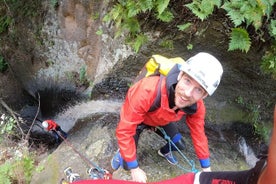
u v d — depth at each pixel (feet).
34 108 19.48
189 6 10.77
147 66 8.38
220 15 11.44
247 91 13.48
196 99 7.69
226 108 13.82
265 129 13.57
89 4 15.47
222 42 12.18
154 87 7.97
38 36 18.37
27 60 19.33
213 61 7.57
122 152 8.54
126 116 8.31
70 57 17.22
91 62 16.24
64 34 17.13
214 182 3.03
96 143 12.00
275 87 13.00
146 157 11.09
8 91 20.10
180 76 7.70
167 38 12.59
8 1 19.04
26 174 12.51
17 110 19.60
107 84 14.57
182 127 13.24
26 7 18.49
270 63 11.91
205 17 10.57
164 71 8.05
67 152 12.30
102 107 14.39
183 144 10.77
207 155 9.08
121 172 10.44
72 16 16.44
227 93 13.64
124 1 12.54
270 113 13.74
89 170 10.37
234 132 13.66
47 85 18.54
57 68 17.92
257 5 10.26
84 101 16.10
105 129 12.52
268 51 11.81
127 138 8.40
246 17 10.19
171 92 7.80
